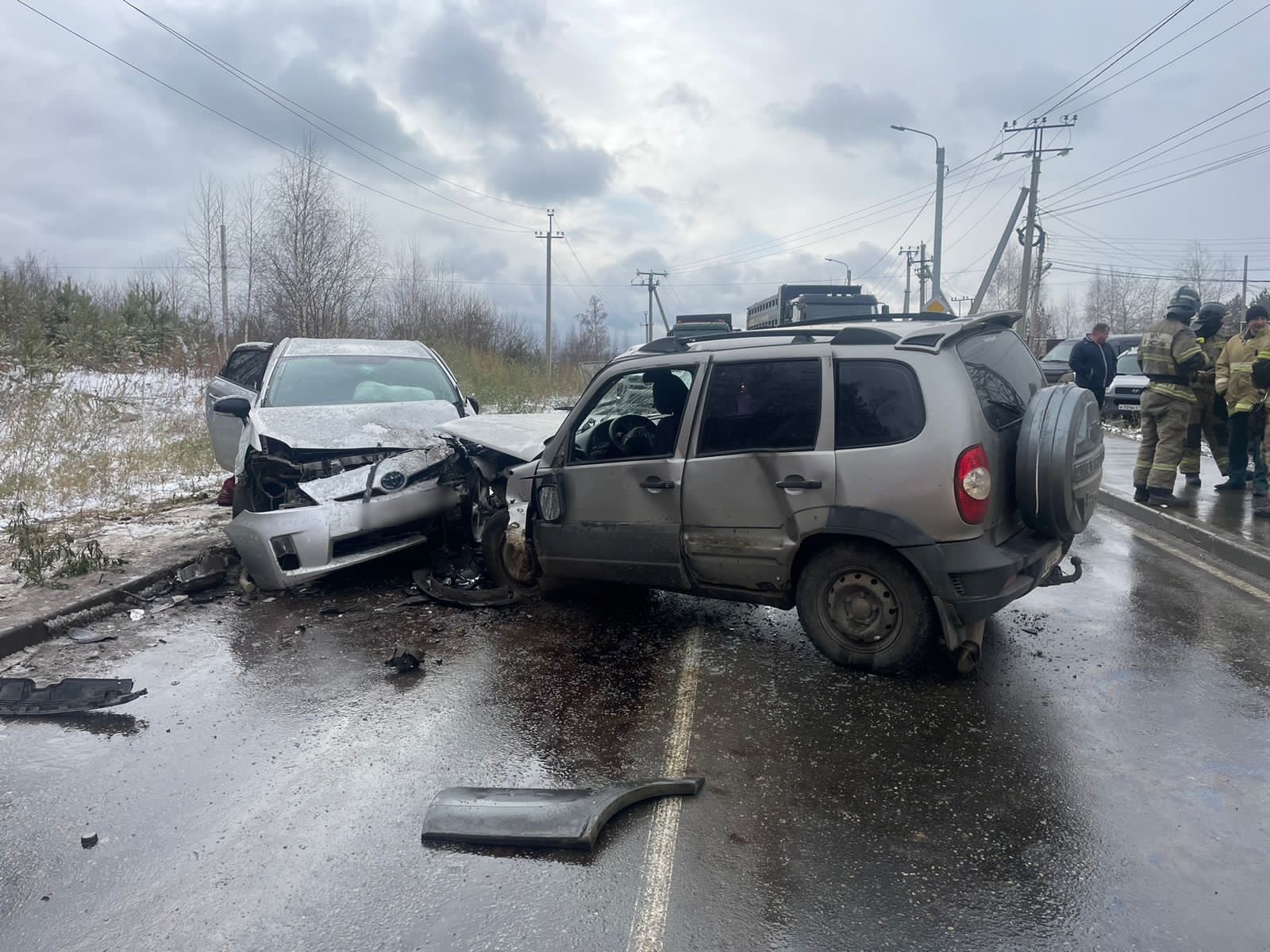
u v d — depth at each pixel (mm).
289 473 6527
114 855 3088
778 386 4492
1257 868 2812
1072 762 3535
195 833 3221
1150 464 8398
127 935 2648
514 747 3844
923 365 4133
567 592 6160
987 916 2611
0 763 3812
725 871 2877
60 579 6262
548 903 2740
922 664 4574
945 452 3984
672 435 4961
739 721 4004
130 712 4344
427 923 2664
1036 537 4453
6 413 12414
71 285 20312
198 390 17391
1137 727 3822
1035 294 36000
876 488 4148
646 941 2545
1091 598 5730
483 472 6375
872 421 4207
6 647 5137
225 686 4656
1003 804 3230
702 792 3400
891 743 3738
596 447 5461
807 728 3906
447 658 4992
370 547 6266
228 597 6320
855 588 4375
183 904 2793
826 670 4574
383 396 7902
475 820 3168
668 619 5551
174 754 3869
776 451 4426
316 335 21812
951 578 4023
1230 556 6617
